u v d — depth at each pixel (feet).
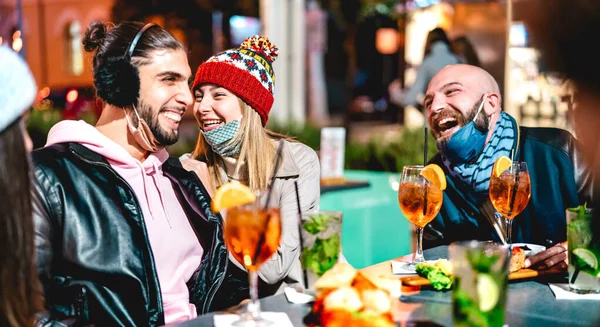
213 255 6.75
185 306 6.47
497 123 7.77
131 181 6.34
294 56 25.62
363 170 18.85
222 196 4.70
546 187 7.80
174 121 6.43
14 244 4.15
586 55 3.50
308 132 21.43
